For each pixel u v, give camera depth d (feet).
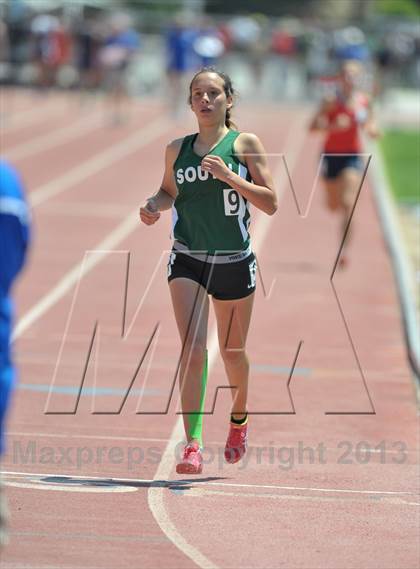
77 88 321.32
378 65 316.81
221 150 48.39
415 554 42.37
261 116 274.57
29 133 227.20
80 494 47.91
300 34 334.65
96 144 213.25
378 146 241.35
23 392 65.46
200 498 47.93
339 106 104.01
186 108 280.51
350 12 539.29
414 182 186.91
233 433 51.29
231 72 332.60
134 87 331.98
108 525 44.34
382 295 100.37
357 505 47.70
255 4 528.22
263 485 49.98
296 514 46.39
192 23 326.65
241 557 41.52
